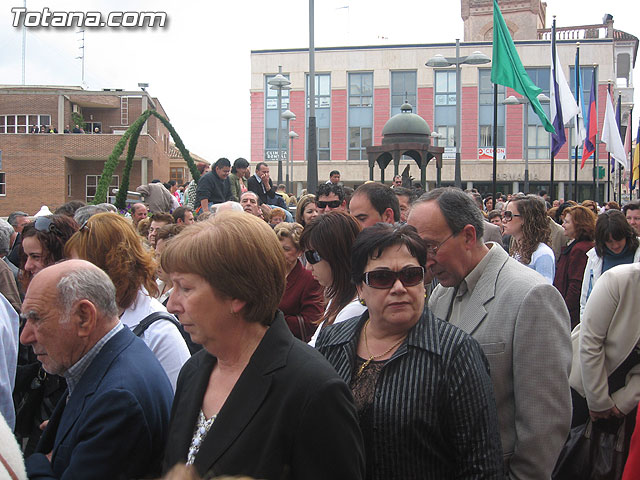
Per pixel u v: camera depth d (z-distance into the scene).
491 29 51.84
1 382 3.57
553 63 18.17
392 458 2.31
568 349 2.78
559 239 7.91
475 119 42.88
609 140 24.81
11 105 46.25
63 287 2.48
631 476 2.36
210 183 10.56
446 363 2.34
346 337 2.61
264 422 2.00
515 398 2.76
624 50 59.69
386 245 2.43
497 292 2.89
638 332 3.70
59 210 6.73
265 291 2.15
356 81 44.00
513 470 2.74
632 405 3.70
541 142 42.62
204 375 2.26
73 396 2.46
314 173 14.32
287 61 44.12
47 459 2.47
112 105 47.75
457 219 2.90
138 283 3.24
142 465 2.38
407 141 14.37
